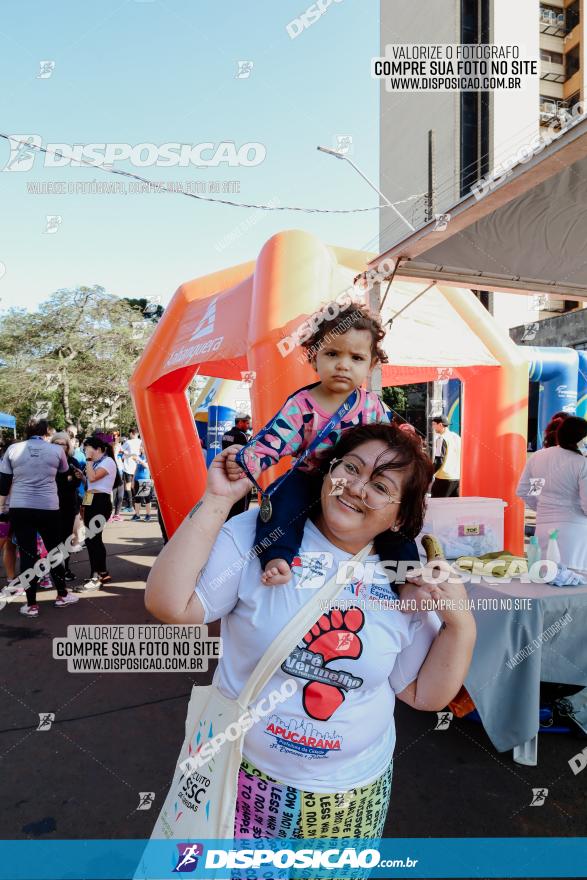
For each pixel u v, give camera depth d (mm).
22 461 4355
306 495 1148
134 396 6031
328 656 1009
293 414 1556
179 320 5910
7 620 4316
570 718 2795
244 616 1033
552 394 8469
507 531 5266
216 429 10016
